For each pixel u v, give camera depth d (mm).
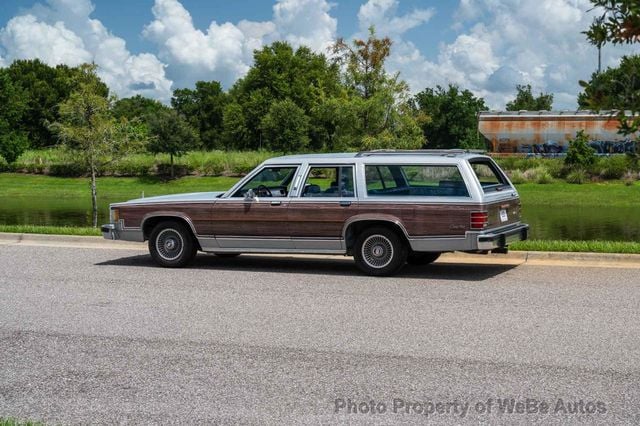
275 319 8156
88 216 30250
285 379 6031
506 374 6098
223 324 7941
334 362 6496
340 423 5059
